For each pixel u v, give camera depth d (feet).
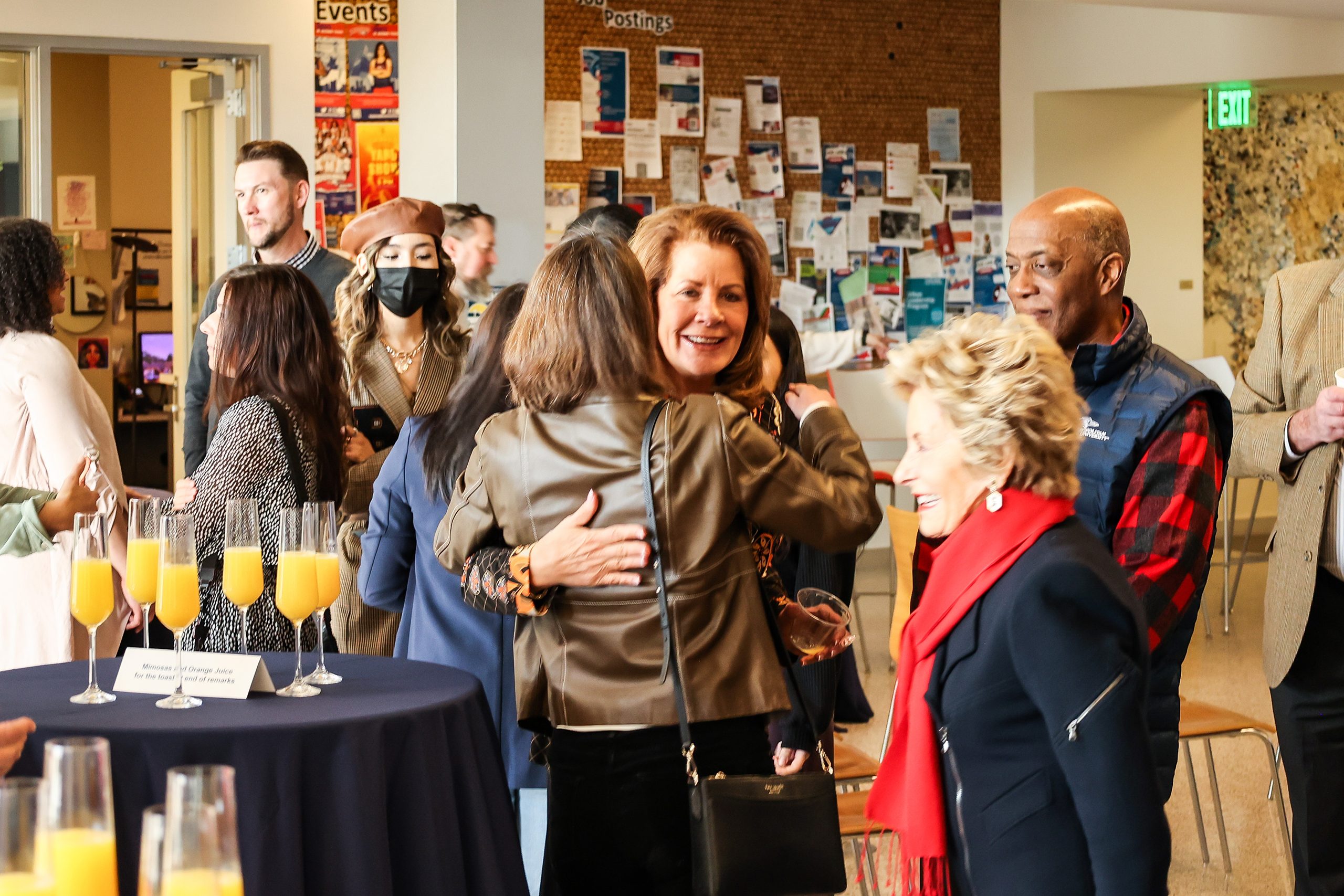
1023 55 26.53
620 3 24.49
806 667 7.97
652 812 6.20
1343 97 29.76
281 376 9.09
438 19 18.89
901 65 26.13
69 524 9.60
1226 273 29.63
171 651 7.18
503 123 16.65
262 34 20.61
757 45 25.34
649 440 6.03
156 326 28.53
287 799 6.20
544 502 6.24
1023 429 5.19
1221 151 29.32
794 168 25.75
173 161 23.34
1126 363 7.57
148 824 3.42
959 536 5.34
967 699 5.17
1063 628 4.87
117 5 20.12
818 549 6.35
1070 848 4.98
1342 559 9.16
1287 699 9.57
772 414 7.34
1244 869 12.73
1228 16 25.05
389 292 11.23
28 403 10.21
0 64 20.11
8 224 10.34
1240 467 9.86
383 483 8.29
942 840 5.33
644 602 6.11
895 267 26.35
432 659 8.16
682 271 6.77
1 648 10.25
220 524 8.65
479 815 6.98
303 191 14.99
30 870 3.54
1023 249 7.87
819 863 5.85
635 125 24.73
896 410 25.14
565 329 6.15
